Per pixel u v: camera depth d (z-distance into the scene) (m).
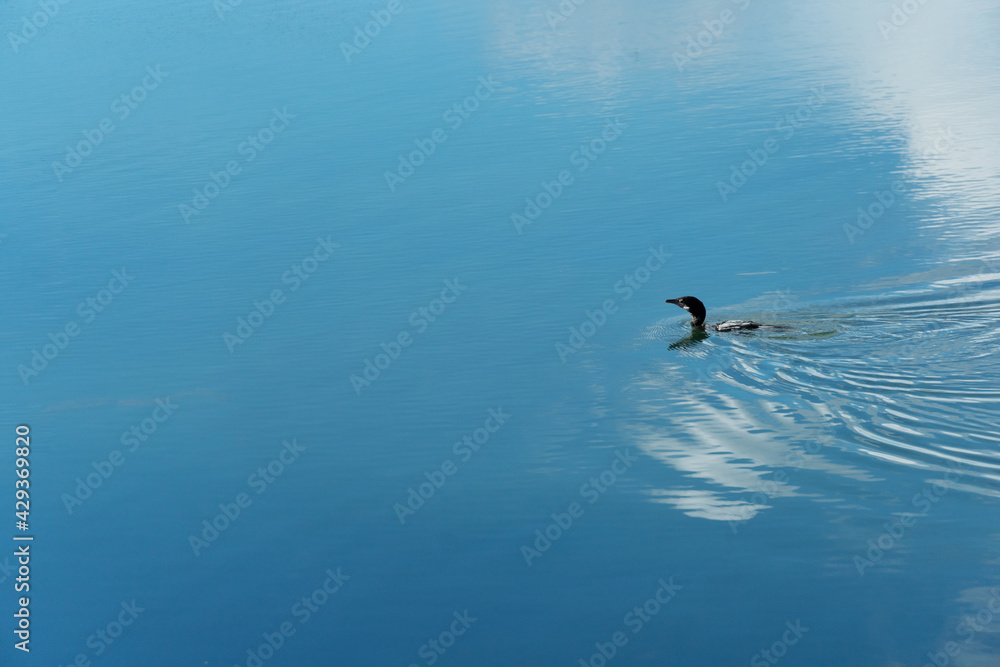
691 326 19.70
